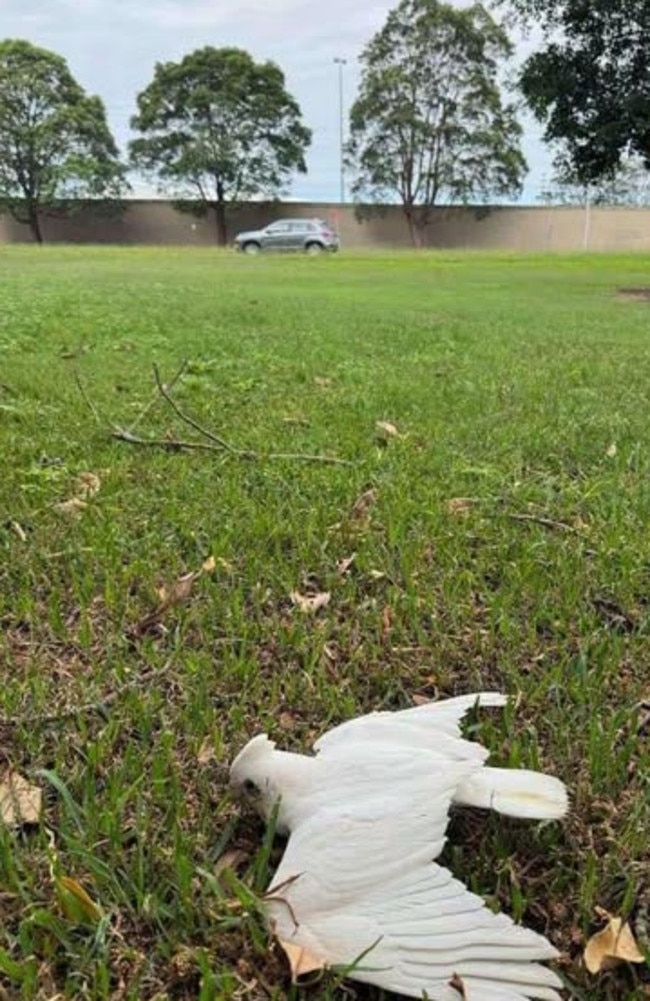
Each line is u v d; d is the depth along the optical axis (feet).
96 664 7.14
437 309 39.11
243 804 5.26
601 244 145.59
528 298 47.52
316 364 21.26
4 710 6.41
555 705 6.60
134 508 10.37
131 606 8.02
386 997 4.20
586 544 9.50
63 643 7.47
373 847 4.48
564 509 10.60
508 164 154.61
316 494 10.87
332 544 9.36
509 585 8.47
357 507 10.29
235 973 4.33
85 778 5.65
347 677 7.02
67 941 4.50
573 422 14.88
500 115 152.66
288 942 4.26
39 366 19.58
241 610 7.89
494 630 7.68
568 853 5.16
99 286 47.60
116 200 153.38
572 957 4.53
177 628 7.62
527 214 150.71
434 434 13.94
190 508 10.33
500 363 21.95
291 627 7.62
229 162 152.56
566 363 22.03
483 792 4.88
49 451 12.67
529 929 4.50
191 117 155.94
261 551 9.18
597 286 57.98
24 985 4.24
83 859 4.92
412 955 4.11
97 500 10.52
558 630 7.73
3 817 5.28
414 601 8.05
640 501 10.78
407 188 156.15
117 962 4.42
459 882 4.42
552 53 62.49
